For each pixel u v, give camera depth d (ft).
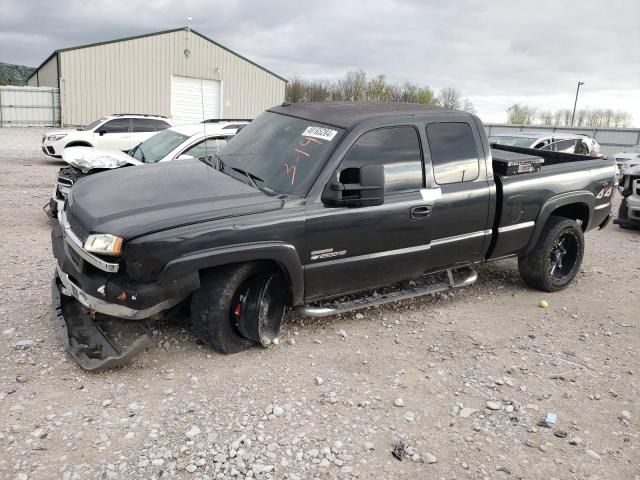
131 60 110.83
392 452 10.91
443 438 11.49
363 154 15.21
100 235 12.25
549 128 120.47
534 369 14.73
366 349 15.19
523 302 19.70
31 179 41.88
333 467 10.35
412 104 18.01
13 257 20.80
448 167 16.80
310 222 14.10
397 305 18.48
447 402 12.86
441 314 18.07
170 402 12.01
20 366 12.92
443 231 16.76
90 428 10.93
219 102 122.42
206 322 13.57
